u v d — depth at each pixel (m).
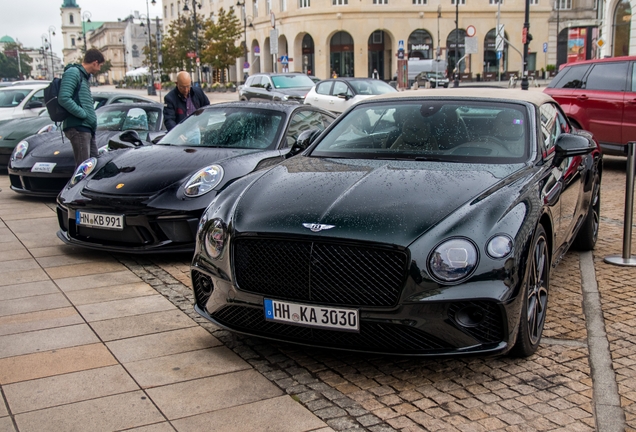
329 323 3.07
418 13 54.28
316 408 2.93
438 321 2.96
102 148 7.86
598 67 9.95
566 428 2.72
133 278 5.00
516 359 3.41
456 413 2.86
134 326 3.97
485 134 4.08
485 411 2.87
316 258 3.09
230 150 5.95
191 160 5.69
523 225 3.16
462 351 3.00
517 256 3.05
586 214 5.27
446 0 54.56
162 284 4.84
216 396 3.05
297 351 3.57
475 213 3.12
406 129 4.23
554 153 4.26
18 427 2.79
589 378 3.18
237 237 3.29
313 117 6.75
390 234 3.03
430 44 55.31
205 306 3.65
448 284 2.95
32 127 10.76
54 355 3.54
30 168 7.89
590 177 5.14
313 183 3.59
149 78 64.88
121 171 5.62
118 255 5.68
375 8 53.78
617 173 10.09
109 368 3.37
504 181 3.50
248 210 3.42
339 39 55.59
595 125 9.76
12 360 3.47
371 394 3.06
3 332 3.88
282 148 6.04
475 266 2.96
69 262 5.46
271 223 3.24
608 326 3.89
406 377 3.23
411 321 2.97
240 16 67.19
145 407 2.96
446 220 3.08
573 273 5.03
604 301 4.36
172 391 3.11
